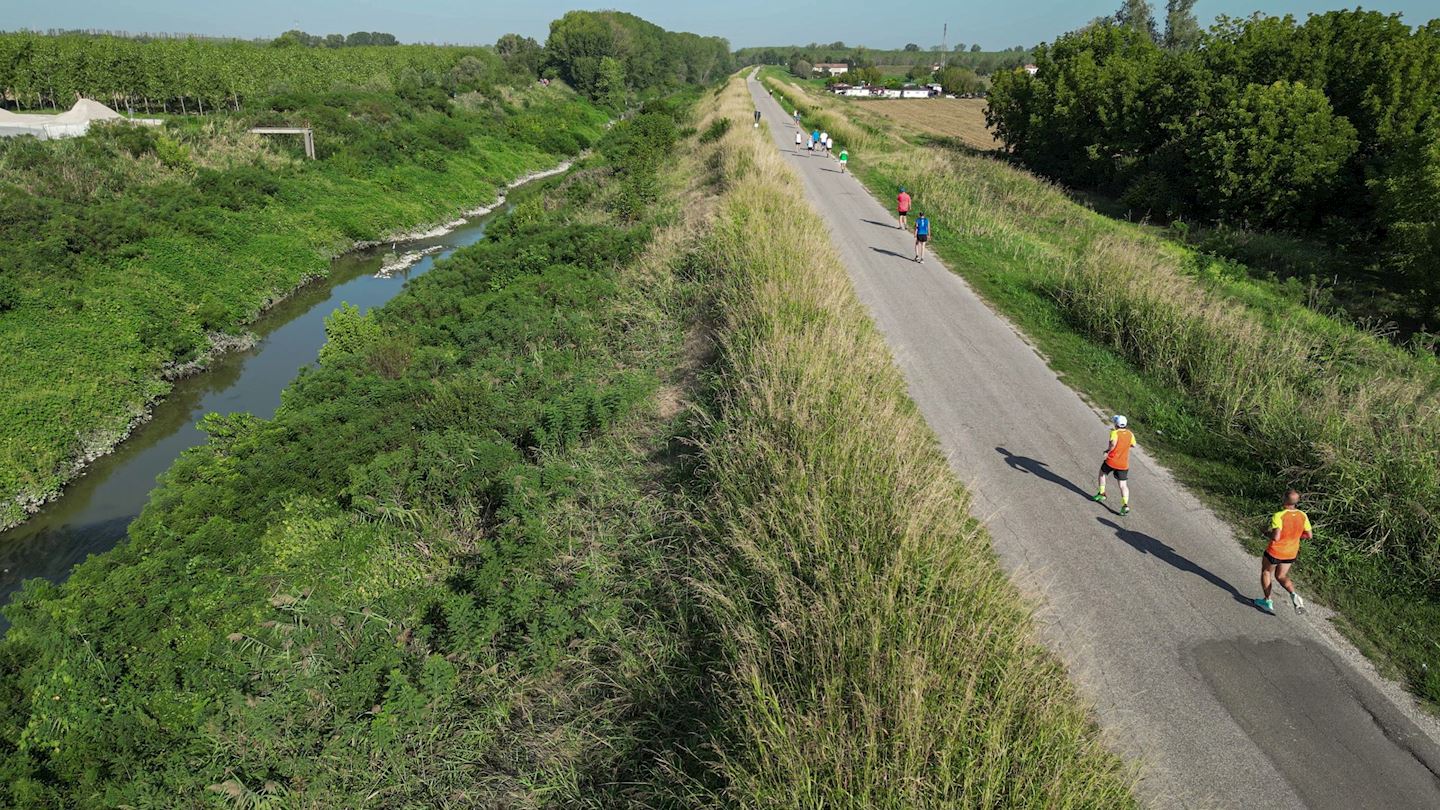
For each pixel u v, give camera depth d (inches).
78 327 784.3
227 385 809.5
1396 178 922.7
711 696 301.4
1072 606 332.2
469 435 536.1
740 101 2625.5
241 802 302.2
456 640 355.6
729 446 415.5
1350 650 311.0
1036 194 1230.9
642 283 825.5
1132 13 3090.6
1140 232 1147.9
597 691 332.5
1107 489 425.1
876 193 1220.5
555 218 1238.3
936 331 650.8
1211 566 362.0
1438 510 362.6
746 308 585.6
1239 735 270.8
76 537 569.9
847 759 233.1
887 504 342.3
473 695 341.4
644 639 342.6
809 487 358.6
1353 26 1192.2
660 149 1811.0
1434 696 286.0
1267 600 331.6
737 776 244.4
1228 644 313.1
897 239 941.8
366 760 315.9
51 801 298.8
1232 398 499.5
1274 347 551.8
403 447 514.6
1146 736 269.6
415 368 663.1
